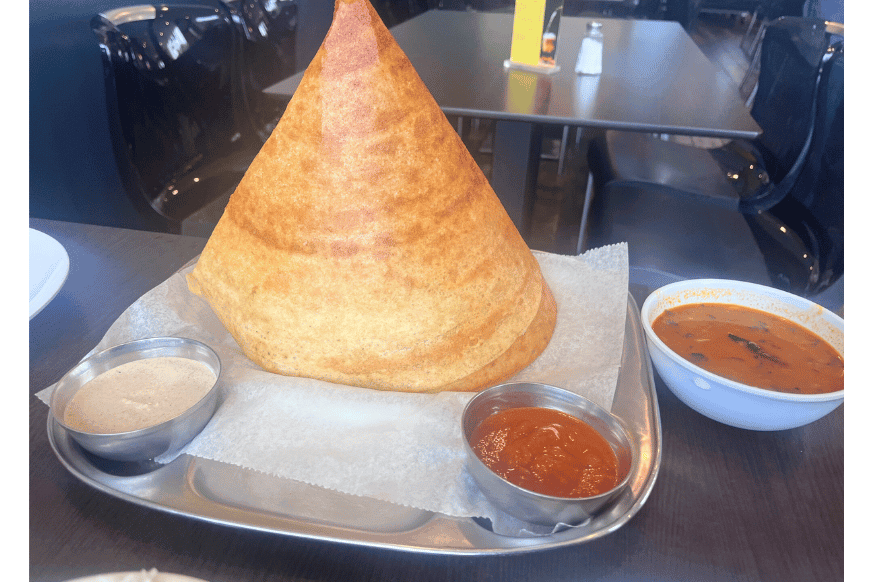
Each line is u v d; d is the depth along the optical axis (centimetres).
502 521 52
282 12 235
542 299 79
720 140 275
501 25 246
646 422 66
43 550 50
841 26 166
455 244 65
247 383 64
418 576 50
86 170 200
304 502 54
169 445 57
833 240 142
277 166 63
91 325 83
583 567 51
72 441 60
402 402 62
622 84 172
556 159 344
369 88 59
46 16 175
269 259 64
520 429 60
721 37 362
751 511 57
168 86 172
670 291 78
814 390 64
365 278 62
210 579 49
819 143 158
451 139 67
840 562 52
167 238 108
